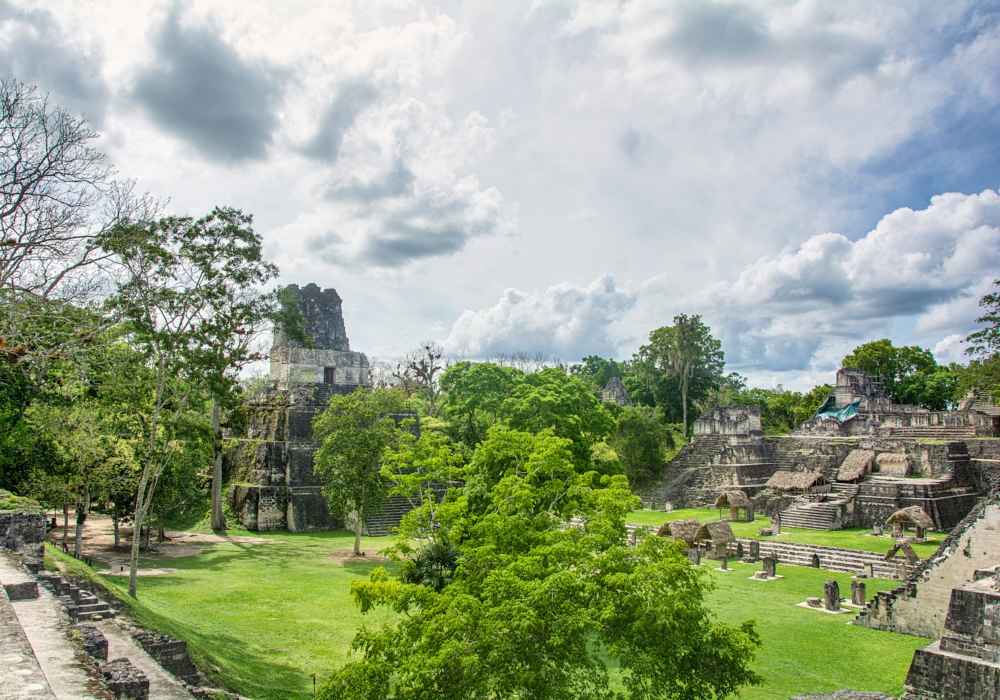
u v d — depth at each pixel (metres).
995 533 17.83
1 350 17.67
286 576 26.44
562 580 10.24
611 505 12.81
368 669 10.07
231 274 23.33
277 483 41.50
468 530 15.55
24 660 5.90
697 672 10.08
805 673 15.95
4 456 24.80
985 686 12.72
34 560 13.42
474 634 9.94
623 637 10.11
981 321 34.88
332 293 52.53
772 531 35.41
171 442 25.78
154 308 21.64
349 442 32.91
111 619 11.96
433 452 20.80
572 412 37.78
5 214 17.53
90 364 21.36
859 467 41.88
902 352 66.50
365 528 40.00
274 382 47.66
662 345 71.25
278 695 13.55
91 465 25.02
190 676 11.70
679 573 10.62
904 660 16.75
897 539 32.53
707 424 55.09
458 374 44.12
